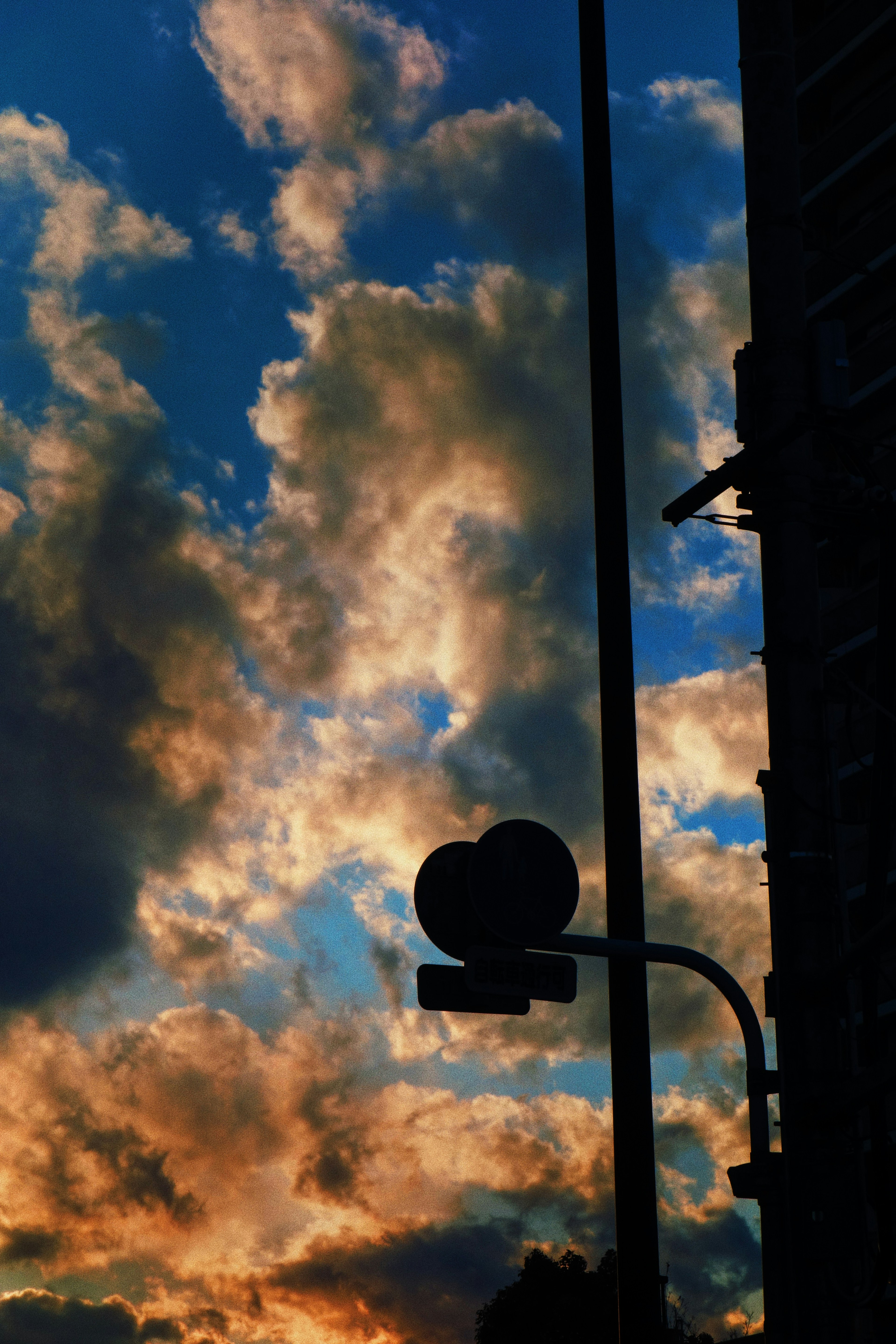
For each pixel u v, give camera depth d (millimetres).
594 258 10719
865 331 37531
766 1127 6734
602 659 9617
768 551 6961
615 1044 8664
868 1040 6520
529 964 7289
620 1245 8219
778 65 7535
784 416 7113
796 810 6551
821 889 6445
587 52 11312
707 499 7289
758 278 7340
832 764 6656
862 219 38344
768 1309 6305
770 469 7012
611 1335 58438
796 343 7219
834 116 40469
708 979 7406
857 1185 6141
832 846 6535
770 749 6734
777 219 7359
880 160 37812
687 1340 39531
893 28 38125
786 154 7441
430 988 7262
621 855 9062
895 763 6660
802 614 6809
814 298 38594
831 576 7492
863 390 36219
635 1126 8430
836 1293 6020
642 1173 8328
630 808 9180
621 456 10172
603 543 9922
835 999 6367
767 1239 6402
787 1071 6312
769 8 7590
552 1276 61062
